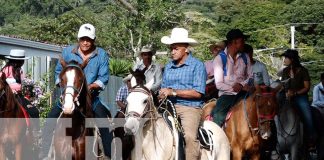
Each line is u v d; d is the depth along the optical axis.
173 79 9.09
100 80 9.12
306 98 13.24
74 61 8.64
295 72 13.32
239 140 10.39
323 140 13.84
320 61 47.97
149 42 29.61
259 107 10.23
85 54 9.23
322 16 51.44
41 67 17.89
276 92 10.39
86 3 50.22
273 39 49.72
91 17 33.00
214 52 13.25
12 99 9.61
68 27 33.31
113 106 20.48
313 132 13.32
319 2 51.97
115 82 20.70
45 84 16.22
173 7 30.61
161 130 8.41
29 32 35.28
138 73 8.49
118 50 30.14
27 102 10.94
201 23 44.00
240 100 10.55
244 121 10.35
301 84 13.27
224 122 10.64
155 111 8.35
